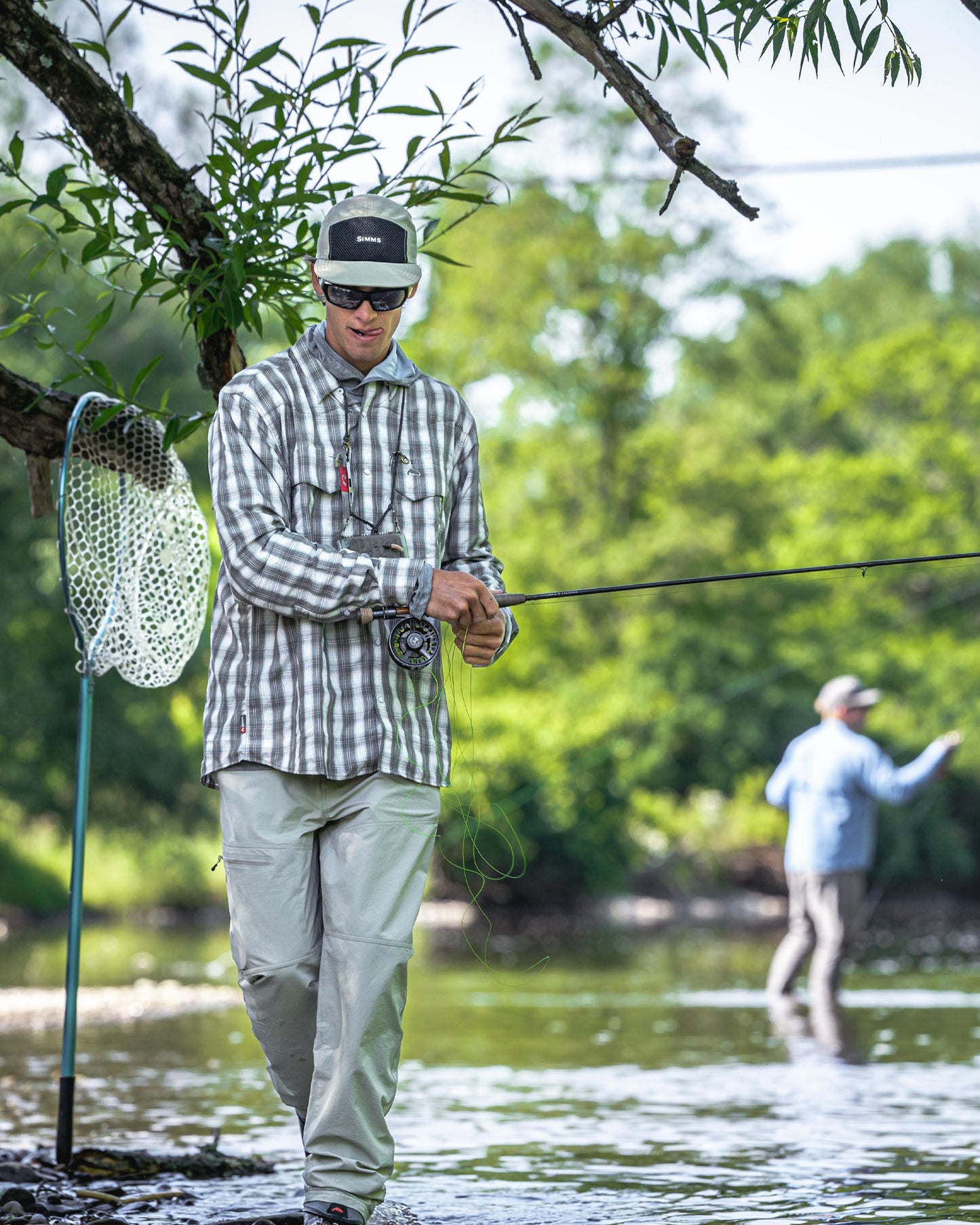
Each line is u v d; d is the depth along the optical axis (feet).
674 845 339.98
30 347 198.70
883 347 362.33
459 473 35.22
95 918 294.25
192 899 304.50
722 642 312.91
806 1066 68.80
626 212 325.83
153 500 47.50
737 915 311.27
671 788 327.26
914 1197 39.68
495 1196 40.55
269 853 31.86
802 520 331.16
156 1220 36.27
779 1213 37.73
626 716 304.91
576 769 304.91
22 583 220.02
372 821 31.96
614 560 313.12
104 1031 87.20
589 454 326.85
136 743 240.32
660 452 322.55
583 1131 52.34
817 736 106.01
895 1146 48.24
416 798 32.42
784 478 334.85
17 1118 55.57
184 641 47.88
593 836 318.86
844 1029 84.99
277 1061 32.99
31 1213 37.14
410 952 32.01
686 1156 46.91
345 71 40.14
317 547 31.94
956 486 337.11
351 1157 31.19
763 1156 46.68
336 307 32.99
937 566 325.01
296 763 31.71
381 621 32.58
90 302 201.98
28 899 282.56
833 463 334.85
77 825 45.14
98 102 42.01
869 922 265.75
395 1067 31.99
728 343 344.49
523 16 37.99
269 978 31.86
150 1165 43.75
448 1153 48.06
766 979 128.36
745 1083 63.72
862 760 103.76
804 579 321.52
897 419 383.04
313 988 32.14
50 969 143.64
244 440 32.53
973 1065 68.54
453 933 231.09
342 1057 31.19
